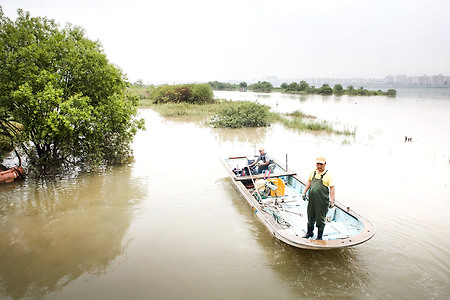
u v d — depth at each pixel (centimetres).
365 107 3056
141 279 488
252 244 593
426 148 1321
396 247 569
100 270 511
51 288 466
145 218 697
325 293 457
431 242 584
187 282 481
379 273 500
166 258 546
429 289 461
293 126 1880
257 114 1953
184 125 1967
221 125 1906
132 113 1123
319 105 3284
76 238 611
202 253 562
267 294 456
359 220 564
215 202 783
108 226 659
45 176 962
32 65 887
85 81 998
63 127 890
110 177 960
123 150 1162
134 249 574
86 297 446
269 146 1370
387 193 812
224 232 638
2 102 857
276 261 538
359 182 895
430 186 864
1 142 1020
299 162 1102
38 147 980
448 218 677
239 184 791
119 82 1109
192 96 3297
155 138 1542
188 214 717
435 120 2123
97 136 1005
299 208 704
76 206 754
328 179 513
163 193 836
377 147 1348
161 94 3322
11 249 570
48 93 848
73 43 1005
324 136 1614
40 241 598
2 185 884
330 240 506
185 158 1170
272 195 755
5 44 888
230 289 466
